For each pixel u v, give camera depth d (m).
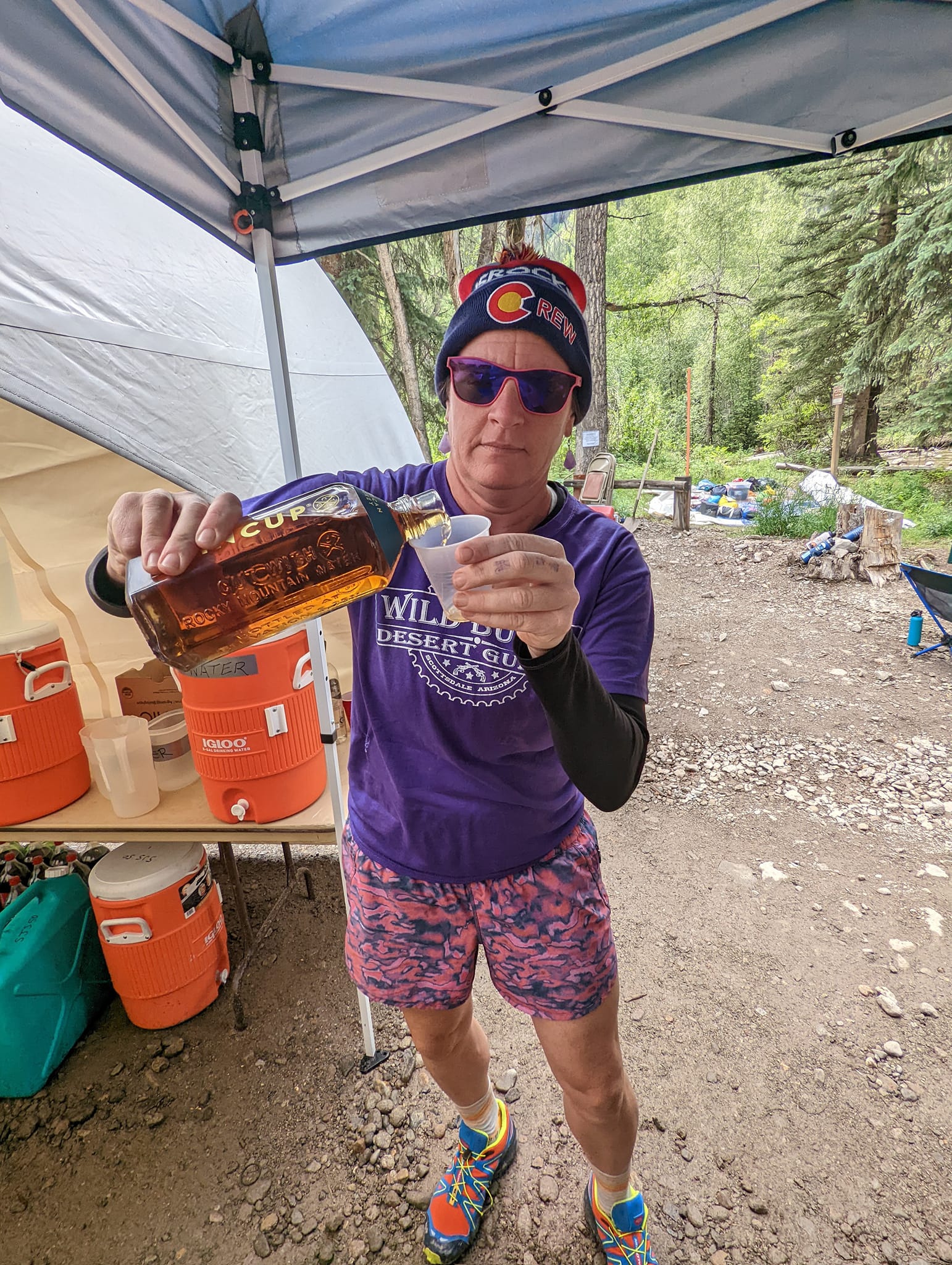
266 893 2.85
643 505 11.59
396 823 1.19
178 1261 1.60
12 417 2.17
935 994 2.26
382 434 3.35
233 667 1.70
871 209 12.46
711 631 5.67
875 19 1.32
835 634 5.40
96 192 1.92
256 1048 2.13
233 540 0.84
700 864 2.95
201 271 2.24
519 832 1.15
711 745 3.95
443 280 10.35
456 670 1.05
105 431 1.75
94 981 2.24
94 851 2.68
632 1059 2.06
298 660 1.80
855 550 6.71
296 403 2.59
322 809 1.90
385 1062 2.08
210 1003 2.29
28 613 2.67
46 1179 1.78
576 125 1.50
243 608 0.87
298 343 2.68
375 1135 1.87
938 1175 1.72
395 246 9.42
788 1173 1.74
